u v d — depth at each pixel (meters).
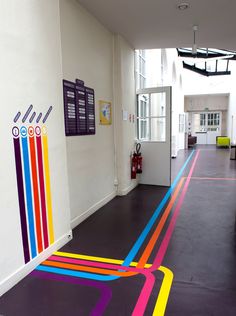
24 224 2.28
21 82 2.20
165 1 3.28
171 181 6.07
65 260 2.54
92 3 3.33
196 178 6.40
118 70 4.51
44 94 2.50
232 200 4.46
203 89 15.30
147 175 5.72
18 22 2.15
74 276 2.27
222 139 15.06
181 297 1.97
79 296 2.00
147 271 2.33
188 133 15.89
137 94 5.49
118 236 3.07
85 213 3.64
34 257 2.41
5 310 1.87
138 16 3.75
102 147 4.17
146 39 4.76
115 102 4.60
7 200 2.08
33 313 1.83
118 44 4.45
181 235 3.08
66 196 2.92
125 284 2.14
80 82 3.39
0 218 2.02
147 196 4.79
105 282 2.17
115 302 1.93
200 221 3.52
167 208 4.09
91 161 3.79
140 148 5.67
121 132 4.66
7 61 2.05
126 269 2.37
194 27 4.11
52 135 2.64
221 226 3.34
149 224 3.43
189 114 17.38
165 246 2.81
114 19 3.86
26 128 2.28
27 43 2.26
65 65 3.05
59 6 2.85
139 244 2.87
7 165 2.08
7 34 2.04
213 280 2.18
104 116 4.20
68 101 3.13
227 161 9.28
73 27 3.20
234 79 13.88
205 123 17.27
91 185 3.82
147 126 5.67
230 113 14.98
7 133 2.07
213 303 1.90
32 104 2.34
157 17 3.78
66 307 1.88
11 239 2.13
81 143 3.48
